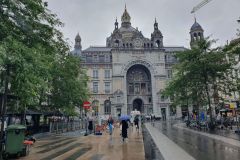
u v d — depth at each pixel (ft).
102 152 55.72
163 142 78.59
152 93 309.63
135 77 323.57
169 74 320.70
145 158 48.16
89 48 323.16
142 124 207.41
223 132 110.22
